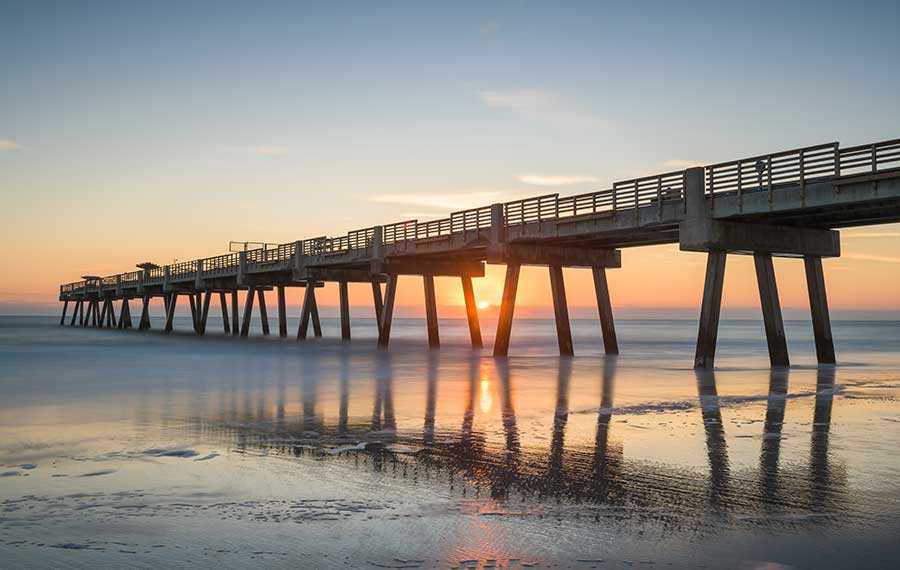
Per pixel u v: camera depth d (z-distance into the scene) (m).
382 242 47.56
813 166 24.17
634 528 9.45
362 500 10.76
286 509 10.32
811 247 30.00
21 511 10.30
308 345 57.09
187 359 41.28
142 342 64.44
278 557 8.49
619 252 40.47
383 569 8.14
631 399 21.72
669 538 9.07
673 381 26.80
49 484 11.79
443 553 8.59
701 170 27.52
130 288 101.94
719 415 18.53
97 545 8.90
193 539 9.09
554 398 22.12
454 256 46.72
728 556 8.49
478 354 44.91
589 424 17.30
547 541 8.98
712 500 10.69
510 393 23.48
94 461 13.52
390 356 43.16
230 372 32.38
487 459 13.48
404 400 21.97
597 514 10.05
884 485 11.49
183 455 14.02
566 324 39.91
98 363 38.41
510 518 9.87
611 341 41.41
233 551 8.68
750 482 11.70
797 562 8.32
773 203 25.22
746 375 28.81
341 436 15.97
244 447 14.77
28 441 15.55
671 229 30.50
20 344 61.22
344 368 34.25
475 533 9.27
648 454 13.84
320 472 12.52
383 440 15.46
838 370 30.86
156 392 24.64
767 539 9.05
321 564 8.29
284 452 14.23
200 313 91.00
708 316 29.00
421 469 12.70
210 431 16.72
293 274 58.91
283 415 19.09
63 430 16.94
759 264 29.80
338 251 52.72
